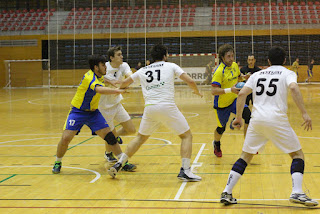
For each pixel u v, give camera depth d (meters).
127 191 7.64
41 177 8.89
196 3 44.78
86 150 12.13
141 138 8.64
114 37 44.72
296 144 6.54
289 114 20.20
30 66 49.31
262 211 6.28
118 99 10.53
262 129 6.60
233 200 6.67
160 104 8.20
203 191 7.54
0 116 21.73
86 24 45.19
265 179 8.31
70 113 9.34
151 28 44.84
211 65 43.44
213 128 16.30
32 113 22.98
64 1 45.62
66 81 46.22
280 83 6.59
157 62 8.59
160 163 10.14
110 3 43.19
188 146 8.34
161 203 6.82
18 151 12.03
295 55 44.53
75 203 6.90
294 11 44.19
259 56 43.44
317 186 7.60
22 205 6.82
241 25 43.62
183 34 44.88
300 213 6.14
